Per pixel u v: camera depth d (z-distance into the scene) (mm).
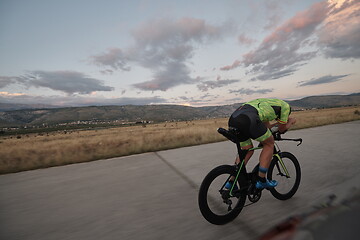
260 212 2479
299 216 706
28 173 4625
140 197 3082
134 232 2176
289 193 2801
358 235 574
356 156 4645
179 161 5082
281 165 2766
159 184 3586
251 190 2416
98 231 2225
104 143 7348
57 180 4035
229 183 2363
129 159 5551
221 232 2113
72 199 3102
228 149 6270
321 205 727
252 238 1984
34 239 2127
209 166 4555
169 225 2289
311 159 4582
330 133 8148
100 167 4871
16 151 6375
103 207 2803
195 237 2041
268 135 2404
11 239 2139
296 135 8109
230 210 2438
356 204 676
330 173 3637
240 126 2320
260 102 2537
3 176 4461
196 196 3043
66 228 2312
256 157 4977
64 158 5621
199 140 7973
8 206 2934
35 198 3182
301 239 585
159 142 7391
